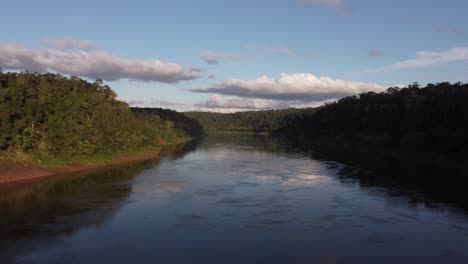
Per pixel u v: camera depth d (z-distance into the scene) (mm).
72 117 60406
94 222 29734
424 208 35156
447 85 108688
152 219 30875
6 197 37438
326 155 85000
